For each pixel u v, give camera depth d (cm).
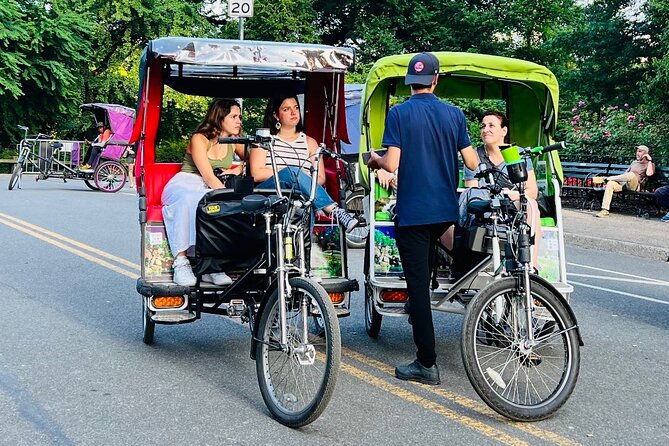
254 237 538
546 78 634
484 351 544
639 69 1978
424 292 522
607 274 997
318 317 470
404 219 513
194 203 568
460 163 785
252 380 538
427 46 2652
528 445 431
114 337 638
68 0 2936
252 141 491
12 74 2672
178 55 547
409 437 439
